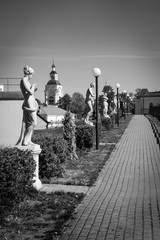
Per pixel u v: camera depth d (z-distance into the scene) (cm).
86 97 2825
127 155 1906
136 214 855
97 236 709
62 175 1324
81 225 776
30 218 825
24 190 932
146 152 2012
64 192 1076
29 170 943
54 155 1288
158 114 6050
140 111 11450
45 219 821
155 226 765
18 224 783
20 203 934
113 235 714
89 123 2752
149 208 909
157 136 2566
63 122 1722
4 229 753
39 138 1343
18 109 2233
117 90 4034
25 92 1112
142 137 2836
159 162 1683
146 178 1327
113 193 1088
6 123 2219
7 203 843
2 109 2230
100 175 1382
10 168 838
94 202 975
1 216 816
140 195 1060
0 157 857
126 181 1273
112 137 2769
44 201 971
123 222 794
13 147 1058
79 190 1124
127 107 8950
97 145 2089
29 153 980
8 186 834
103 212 874
